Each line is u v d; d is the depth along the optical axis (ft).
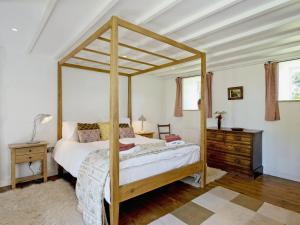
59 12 6.68
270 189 9.85
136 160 7.40
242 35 8.49
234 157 12.37
